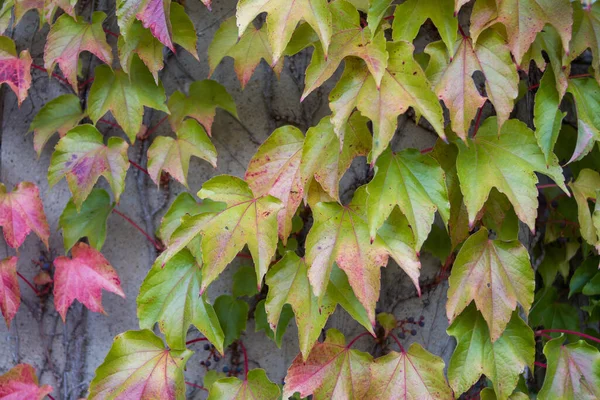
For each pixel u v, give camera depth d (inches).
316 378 42.8
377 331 46.8
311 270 41.2
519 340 43.1
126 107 44.9
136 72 45.2
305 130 46.6
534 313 50.9
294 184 42.7
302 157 42.1
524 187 42.1
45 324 48.1
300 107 46.5
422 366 43.2
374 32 41.3
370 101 40.8
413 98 40.7
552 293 50.9
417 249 41.1
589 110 43.5
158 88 45.2
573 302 52.1
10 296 46.0
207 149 45.2
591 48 43.1
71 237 46.0
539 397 43.6
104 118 47.1
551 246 50.8
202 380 47.0
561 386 43.6
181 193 45.3
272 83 46.6
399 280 47.1
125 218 47.2
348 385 42.9
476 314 43.5
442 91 42.1
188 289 43.5
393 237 41.7
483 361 43.1
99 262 45.9
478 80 46.6
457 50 42.4
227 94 45.8
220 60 44.7
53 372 48.1
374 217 40.9
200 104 45.8
